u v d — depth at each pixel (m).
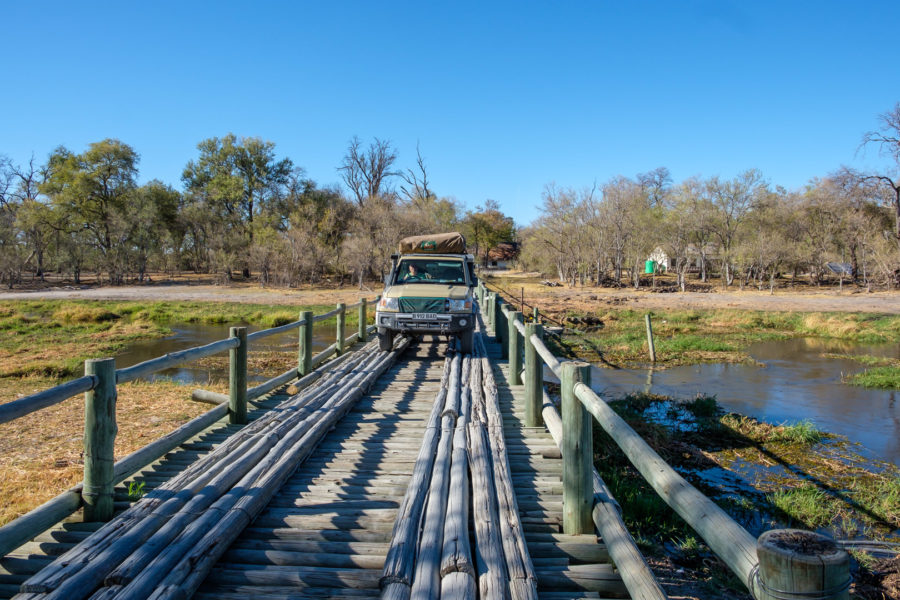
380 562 3.48
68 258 53.38
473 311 10.96
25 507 5.30
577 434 3.89
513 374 8.99
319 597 3.14
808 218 53.69
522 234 70.94
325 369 9.80
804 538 1.37
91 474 4.07
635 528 6.65
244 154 63.72
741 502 7.51
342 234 58.56
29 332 23.22
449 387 7.87
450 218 64.56
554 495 4.71
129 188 60.31
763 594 1.35
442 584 3.01
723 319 29.09
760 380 16.00
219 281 56.47
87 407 4.07
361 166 63.44
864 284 50.50
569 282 55.75
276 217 60.78
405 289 11.09
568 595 3.33
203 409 9.39
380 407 7.47
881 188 47.34
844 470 8.86
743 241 53.41
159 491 4.15
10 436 7.73
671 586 5.23
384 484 4.85
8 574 3.45
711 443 10.20
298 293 44.41
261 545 3.71
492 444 5.43
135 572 3.12
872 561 5.89
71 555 3.25
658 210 58.72
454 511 3.78
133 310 31.88
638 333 24.94
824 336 25.16
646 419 11.64
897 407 12.94
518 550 3.44
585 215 53.31
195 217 62.78
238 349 6.66
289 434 5.59
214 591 3.21
